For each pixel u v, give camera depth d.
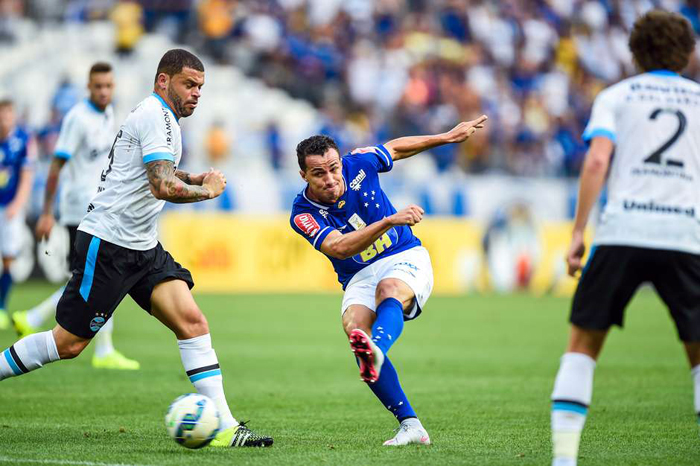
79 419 23.61
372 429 22.45
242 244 73.31
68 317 19.70
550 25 103.25
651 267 15.45
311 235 19.70
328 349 41.75
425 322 55.50
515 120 93.19
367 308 20.38
